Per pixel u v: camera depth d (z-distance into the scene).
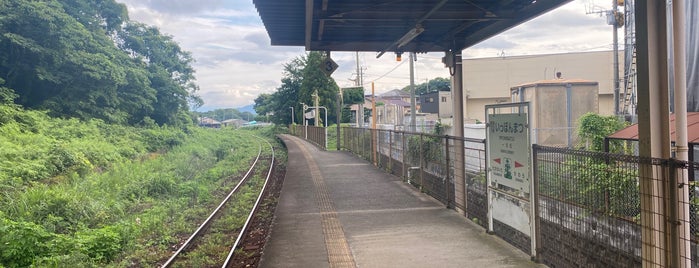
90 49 25.59
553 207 5.11
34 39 22.05
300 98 68.19
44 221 8.82
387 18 7.75
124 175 15.16
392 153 14.52
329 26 8.88
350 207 9.05
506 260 5.41
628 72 15.70
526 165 5.36
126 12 33.06
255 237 7.92
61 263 6.53
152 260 7.02
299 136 55.69
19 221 8.16
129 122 29.66
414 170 11.73
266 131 80.19
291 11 7.90
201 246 7.44
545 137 19.47
